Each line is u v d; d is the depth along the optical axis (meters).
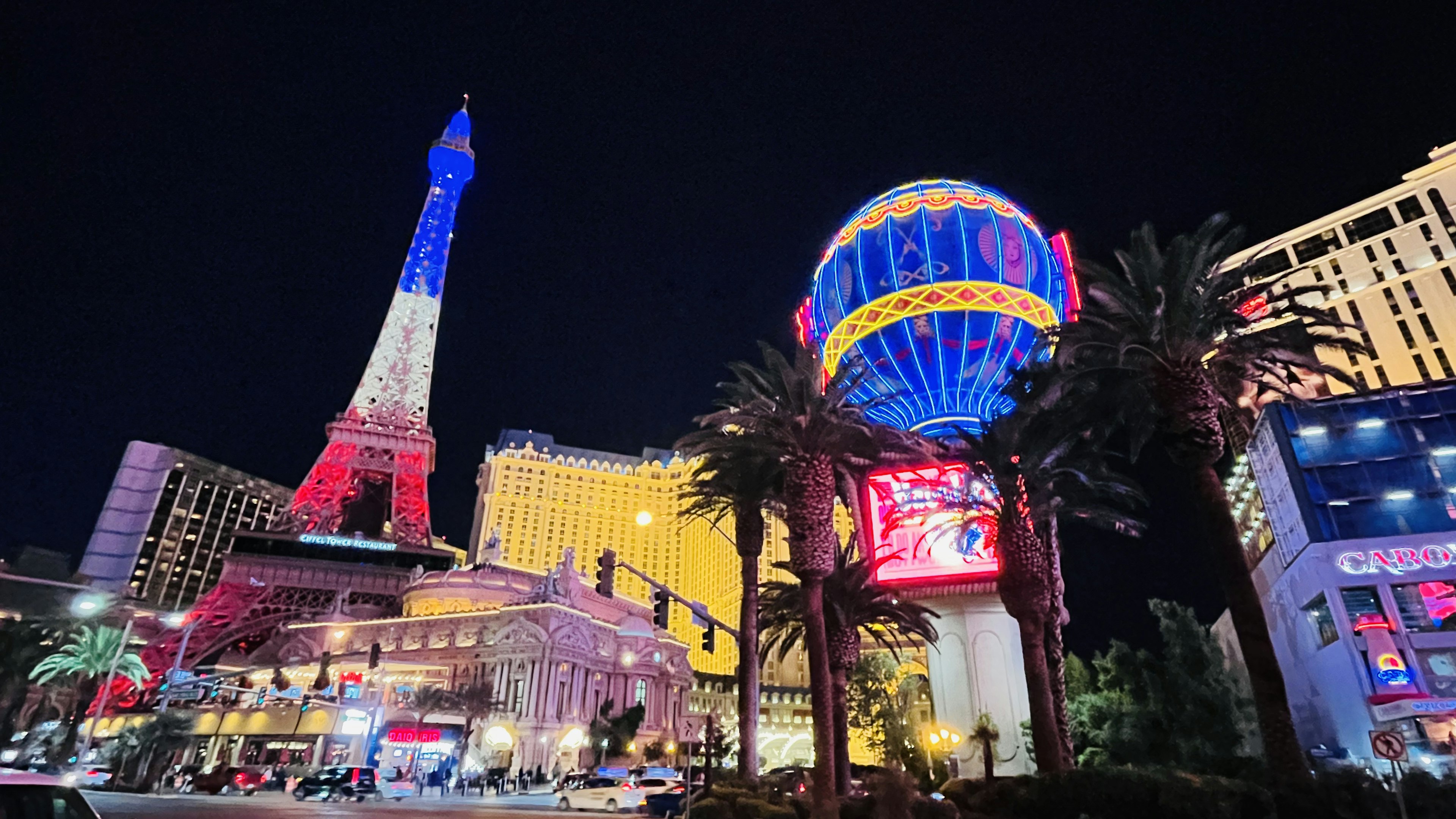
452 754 72.62
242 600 131.12
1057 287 72.56
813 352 36.28
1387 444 58.19
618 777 48.62
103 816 28.86
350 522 165.75
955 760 61.66
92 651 69.44
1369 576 53.66
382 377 162.88
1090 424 35.06
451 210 193.12
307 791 44.53
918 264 71.44
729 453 37.94
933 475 63.91
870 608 44.06
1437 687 49.38
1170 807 22.61
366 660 100.81
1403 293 95.38
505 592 126.75
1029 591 34.06
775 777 41.22
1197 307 29.33
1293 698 64.25
